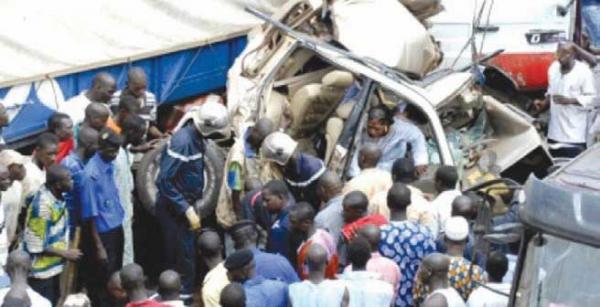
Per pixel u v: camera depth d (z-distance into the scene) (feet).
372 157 65.26
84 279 65.46
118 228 65.41
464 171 70.79
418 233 59.72
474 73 75.25
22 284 55.36
